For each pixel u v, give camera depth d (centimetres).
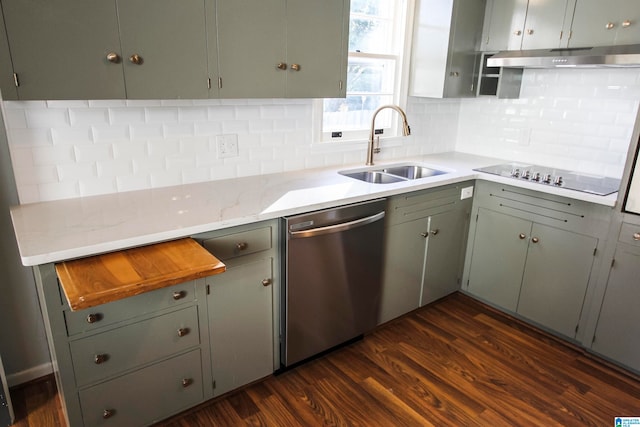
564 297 250
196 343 178
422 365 232
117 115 195
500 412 201
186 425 187
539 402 208
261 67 199
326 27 216
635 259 216
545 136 302
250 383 212
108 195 200
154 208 183
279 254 196
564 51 250
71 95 156
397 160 309
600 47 239
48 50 148
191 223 166
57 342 145
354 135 294
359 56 279
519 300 272
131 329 158
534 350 248
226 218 173
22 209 178
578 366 235
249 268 188
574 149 289
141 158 206
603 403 208
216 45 184
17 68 144
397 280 257
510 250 271
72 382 151
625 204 215
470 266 297
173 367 174
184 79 179
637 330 221
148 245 160
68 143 187
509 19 279
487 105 330
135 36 163
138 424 171
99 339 152
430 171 296
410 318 279
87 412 157
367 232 223
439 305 297
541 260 257
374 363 232
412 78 306
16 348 203
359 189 225
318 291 212
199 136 221
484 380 222
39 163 183
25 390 205
